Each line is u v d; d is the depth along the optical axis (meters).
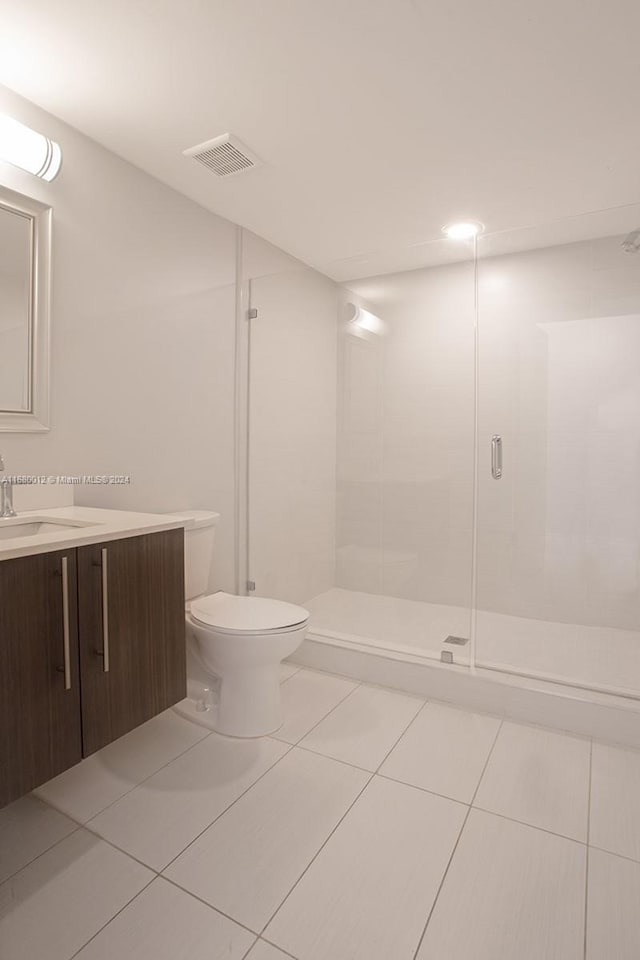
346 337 2.85
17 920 1.17
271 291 2.77
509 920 1.19
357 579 2.88
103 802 1.56
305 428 2.85
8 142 1.58
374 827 1.48
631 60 1.51
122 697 1.47
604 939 1.15
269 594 2.84
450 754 1.84
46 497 1.80
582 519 2.56
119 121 1.82
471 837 1.44
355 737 1.94
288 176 2.18
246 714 1.92
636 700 1.98
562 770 1.76
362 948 1.12
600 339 2.49
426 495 2.79
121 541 1.45
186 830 1.45
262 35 1.44
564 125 1.82
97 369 1.98
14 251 1.69
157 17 1.38
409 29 1.41
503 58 1.51
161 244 2.24
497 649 2.43
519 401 2.65
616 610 2.52
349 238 2.80
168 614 1.61
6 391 1.68
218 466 2.59
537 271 2.60
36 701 1.25
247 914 1.19
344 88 1.65
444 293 2.74
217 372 2.56
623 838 1.45
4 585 1.17
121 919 1.17
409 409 2.80
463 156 2.02
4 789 1.18
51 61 1.54
